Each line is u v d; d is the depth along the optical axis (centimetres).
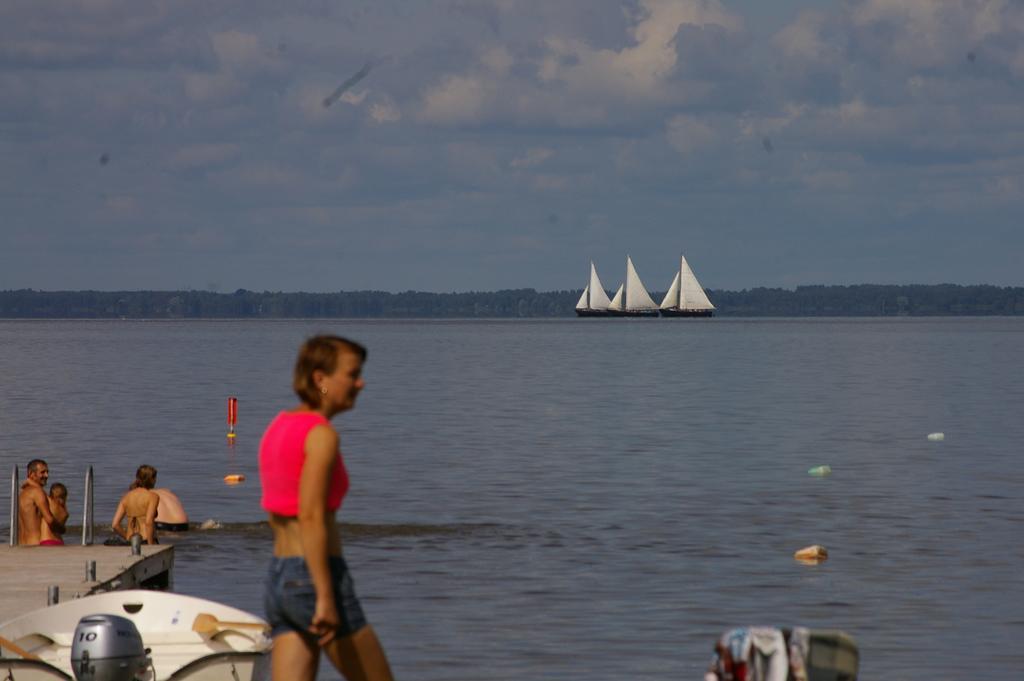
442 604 6638
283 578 2638
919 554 8081
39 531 7288
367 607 6562
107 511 10194
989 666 5447
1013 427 17975
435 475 12506
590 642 5831
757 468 13088
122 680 4447
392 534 8906
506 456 14250
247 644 5112
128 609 5203
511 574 7431
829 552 8156
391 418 19812
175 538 8781
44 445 15538
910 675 5316
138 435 16812
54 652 4900
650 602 6688
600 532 9012
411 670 5378
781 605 6612
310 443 2592
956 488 11462
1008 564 7725
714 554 8112
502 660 5538
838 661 2742
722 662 2753
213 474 12706
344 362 2658
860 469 13000
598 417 19962
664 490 11362
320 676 5369
